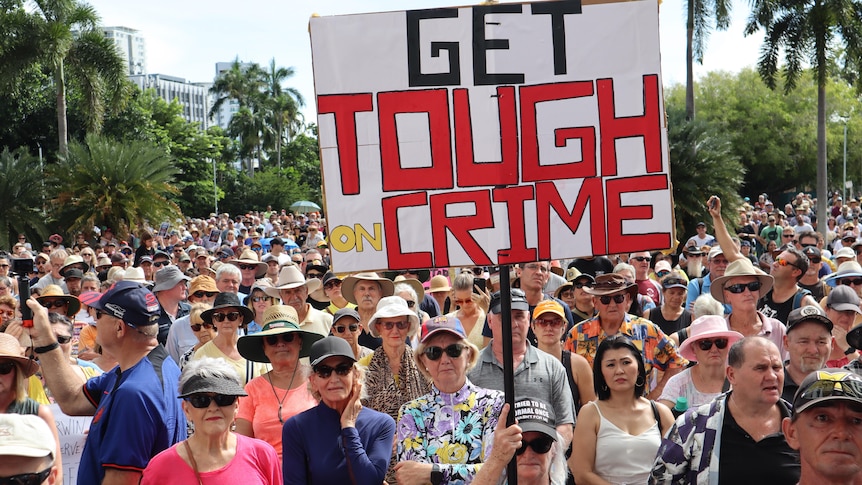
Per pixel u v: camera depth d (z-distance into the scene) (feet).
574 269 31.89
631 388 17.02
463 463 15.15
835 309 22.22
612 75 13.48
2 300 24.20
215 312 21.18
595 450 17.01
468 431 15.34
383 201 13.60
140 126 185.47
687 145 76.79
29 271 15.85
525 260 13.48
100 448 14.28
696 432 14.03
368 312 25.79
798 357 18.10
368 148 13.62
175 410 15.05
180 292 26.76
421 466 14.83
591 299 27.76
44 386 21.48
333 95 13.60
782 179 197.67
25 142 161.17
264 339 18.31
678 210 76.43
